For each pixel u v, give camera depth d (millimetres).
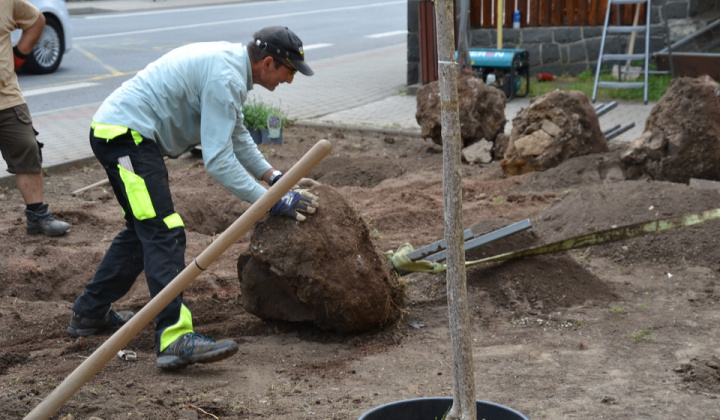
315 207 4086
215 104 3781
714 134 7066
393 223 6688
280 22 25281
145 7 29969
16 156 6148
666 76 13602
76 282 5500
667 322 4418
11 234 6371
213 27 23328
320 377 3818
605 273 5320
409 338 4340
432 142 10336
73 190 8109
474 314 4594
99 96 13148
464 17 11039
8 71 6000
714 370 3738
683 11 13766
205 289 5301
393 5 31766
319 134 10859
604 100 12766
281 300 4402
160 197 3836
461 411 2646
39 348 4238
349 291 4117
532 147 8258
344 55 18594
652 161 7332
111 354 2957
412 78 13781
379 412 2680
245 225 3080
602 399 3467
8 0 5938
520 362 3938
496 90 9555
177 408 3402
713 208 5766
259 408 3436
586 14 14328
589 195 6344
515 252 4816
